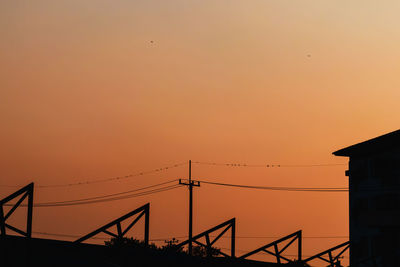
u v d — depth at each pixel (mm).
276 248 76938
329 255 80500
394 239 75500
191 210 80812
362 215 79938
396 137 75312
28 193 54250
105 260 58375
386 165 77625
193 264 67938
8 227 53344
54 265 56344
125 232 58562
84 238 57688
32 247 55625
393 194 76062
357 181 82438
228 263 71625
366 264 78500
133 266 59781
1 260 53250
